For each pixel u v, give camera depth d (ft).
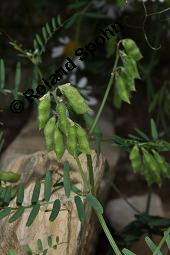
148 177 0.87
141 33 1.56
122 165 1.47
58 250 0.80
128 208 1.31
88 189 0.76
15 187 0.90
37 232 0.81
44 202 0.81
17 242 0.82
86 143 0.72
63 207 0.81
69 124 0.71
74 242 0.81
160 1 1.16
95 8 1.59
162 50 1.63
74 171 0.88
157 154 0.85
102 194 1.16
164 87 1.15
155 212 1.34
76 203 0.73
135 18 1.51
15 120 1.53
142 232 0.99
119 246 1.01
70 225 0.81
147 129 1.58
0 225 0.86
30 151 1.23
